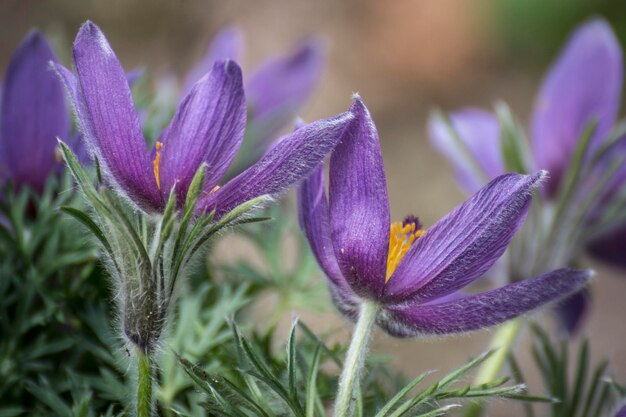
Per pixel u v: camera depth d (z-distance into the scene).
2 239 0.44
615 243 0.48
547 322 0.49
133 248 0.36
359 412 0.37
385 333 0.38
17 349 0.42
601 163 0.49
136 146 0.36
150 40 1.32
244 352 0.38
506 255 0.47
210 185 0.37
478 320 0.37
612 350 1.22
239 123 0.37
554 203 0.49
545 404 0.43
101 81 0.36
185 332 0.42
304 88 0.50
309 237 0.38
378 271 0.37
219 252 0.49
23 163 0.44
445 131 0.52
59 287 0.44
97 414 0.42
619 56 0.49
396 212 1.34
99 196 0.35
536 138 0.50
